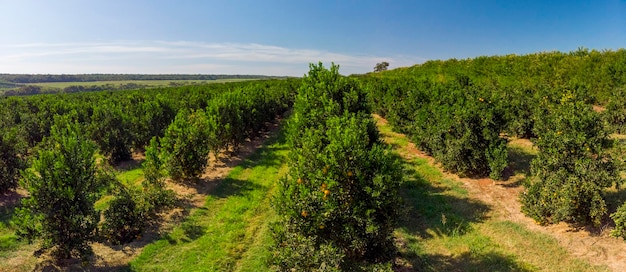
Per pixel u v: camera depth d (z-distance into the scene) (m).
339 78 12.43
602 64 24.94
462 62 38.16
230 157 17.50
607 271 7.25
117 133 16.41
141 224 9.55
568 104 11.03
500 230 9.33
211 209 11.52
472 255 8.37
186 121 14.51
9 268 7.90
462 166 12.94
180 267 8.28
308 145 7.75
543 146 9.95
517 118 16.45
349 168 6.90
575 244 8.29
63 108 21.61
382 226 6.98
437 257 8.45
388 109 22.50
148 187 11.10
